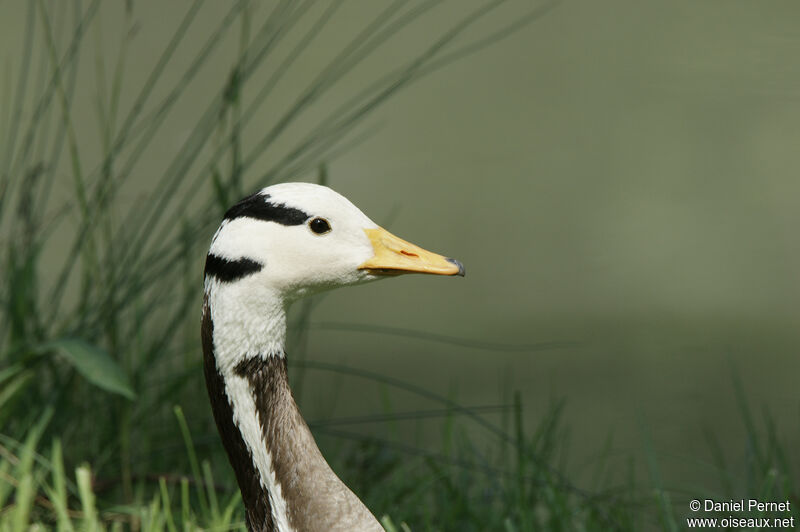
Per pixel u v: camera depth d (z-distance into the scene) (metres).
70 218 11.97
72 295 11.23
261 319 5.19
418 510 8.10
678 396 10.30
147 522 6.91
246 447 5.29
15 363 7.12
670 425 9.73
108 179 8.34
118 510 7.03
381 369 11.27
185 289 8.78
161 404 8.16
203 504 7.09
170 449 8.12
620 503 7.98
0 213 8.20
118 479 7.58
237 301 5.15
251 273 5.12
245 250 5.11
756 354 11.19
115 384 6.63
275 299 5.20
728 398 10.22
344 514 5.15
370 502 8.01
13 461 6.98
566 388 10.59
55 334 8.16
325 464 5.25
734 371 10.45
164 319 9.67
